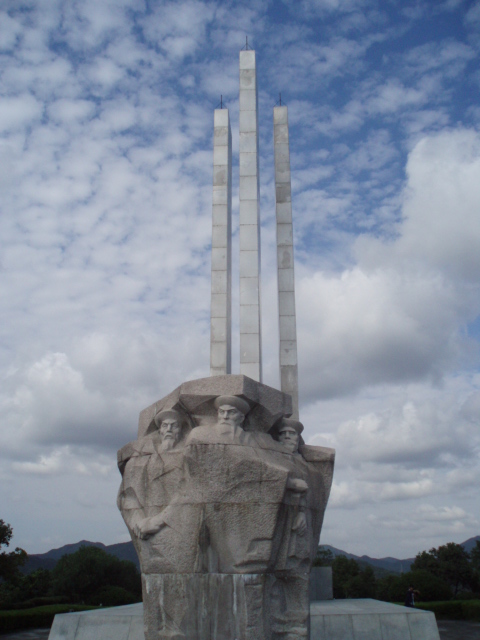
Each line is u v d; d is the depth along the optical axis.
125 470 7.51
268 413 7.27
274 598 6.39
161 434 7.33
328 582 15.45
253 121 19.41
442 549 46.38
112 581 44.91
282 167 19.53
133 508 7.14
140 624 10.03
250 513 6.25
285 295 17.94
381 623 10.47
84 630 10.16
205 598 6.15
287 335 17.45
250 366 16.84
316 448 7.85
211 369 17.56
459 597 38.19
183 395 7.10
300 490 6.59
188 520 6.41
